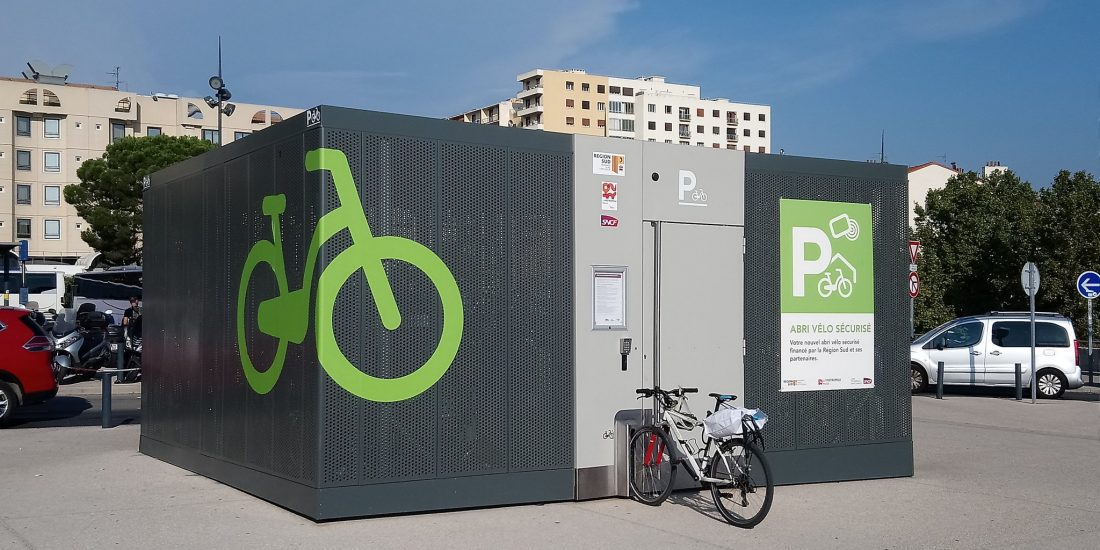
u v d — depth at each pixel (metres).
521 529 7.50
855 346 10.20
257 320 8.62
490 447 8.27
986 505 8.78
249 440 8.69
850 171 10.28
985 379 20.77
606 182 8.89
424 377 7.98
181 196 10.47
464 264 8.21
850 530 7.72
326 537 7.12
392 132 7.93
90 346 21.08
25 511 7.90
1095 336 28.52
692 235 9.32
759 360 9.66
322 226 7.61
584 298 8.74
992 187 41.00
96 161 55.69
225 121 90.31
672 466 8.32
